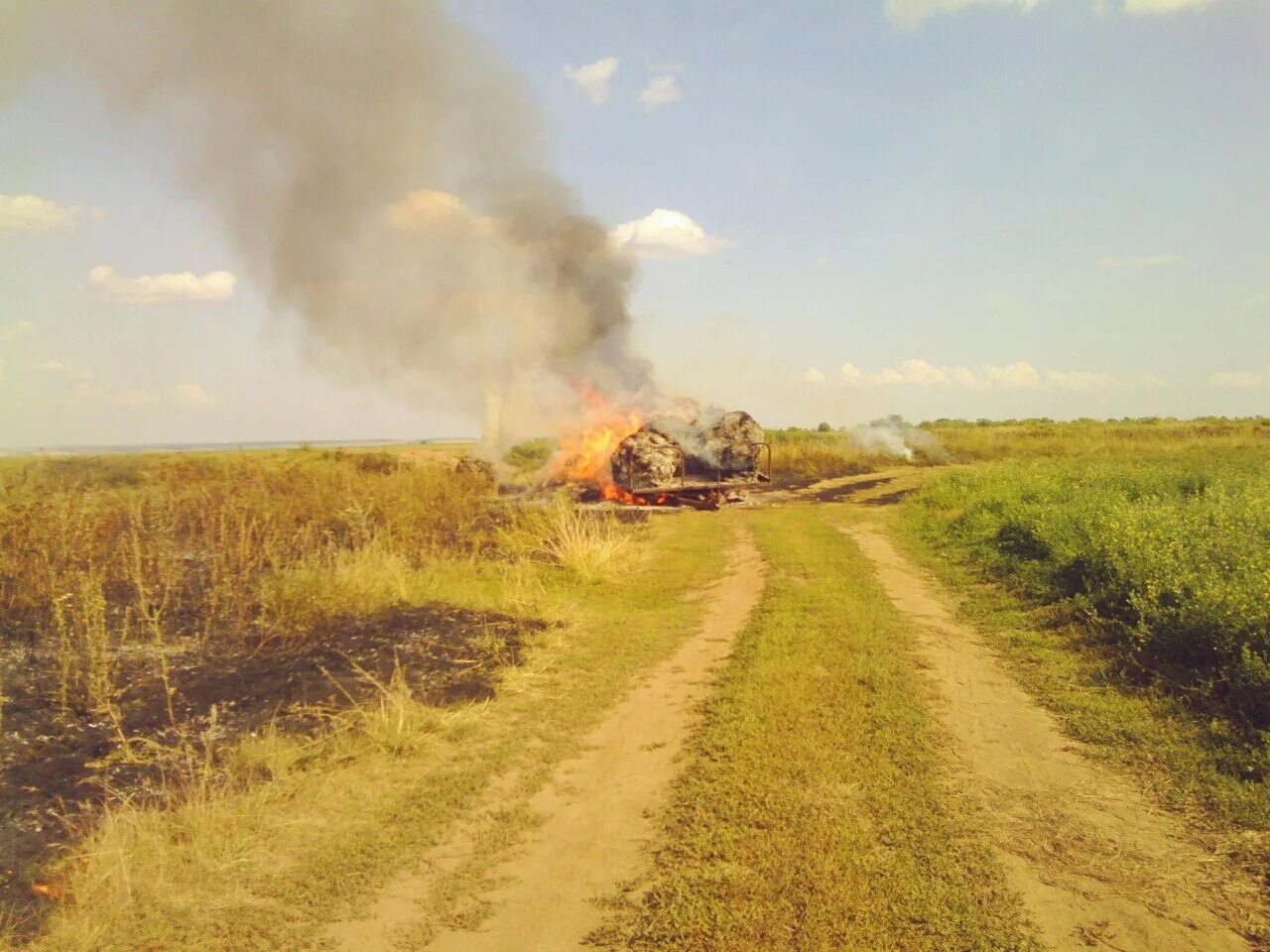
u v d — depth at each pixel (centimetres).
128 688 650
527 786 530
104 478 1523
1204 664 696
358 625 845
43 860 416
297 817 479
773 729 598
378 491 1361
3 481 1289
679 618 955
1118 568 902
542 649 813
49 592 809
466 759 570
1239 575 792
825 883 405
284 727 598
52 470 1434
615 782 535
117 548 948
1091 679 713
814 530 1566
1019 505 1413
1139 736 588
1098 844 449
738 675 717
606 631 891
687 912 385
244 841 448
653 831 470
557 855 447
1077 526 1151
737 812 478
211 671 708
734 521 1694
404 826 475
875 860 427
